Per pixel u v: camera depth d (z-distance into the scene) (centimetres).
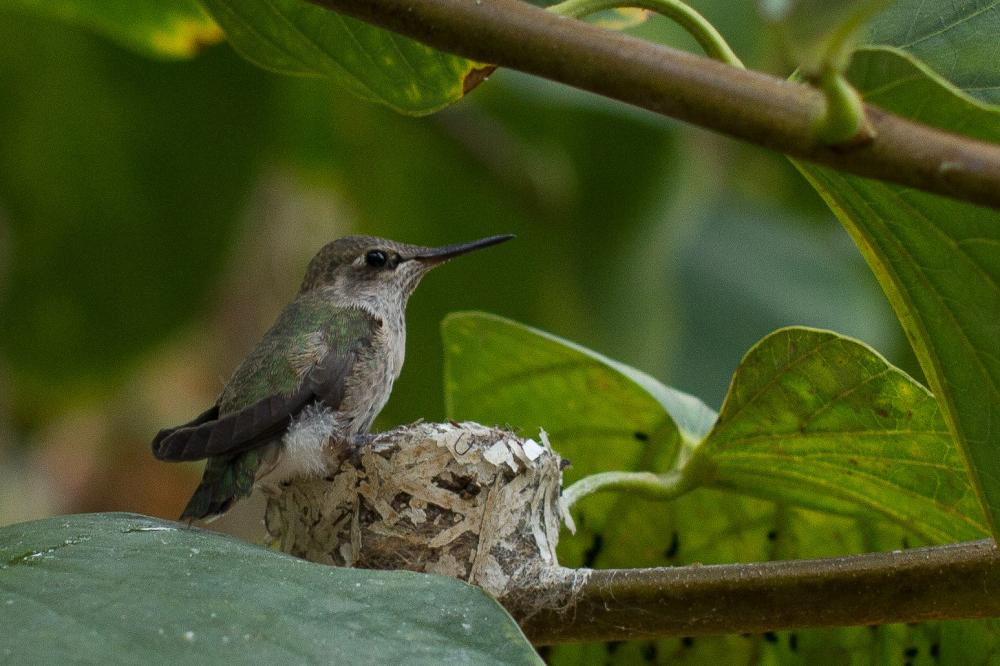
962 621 638
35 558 392
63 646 340
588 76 339
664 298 1209
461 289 1217
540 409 719
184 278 1232
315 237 1508
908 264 400
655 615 505
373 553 681
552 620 524
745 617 492
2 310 1218
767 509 667
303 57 504
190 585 373
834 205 410
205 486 685
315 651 350
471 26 349
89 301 1226
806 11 312
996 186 309
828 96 312
